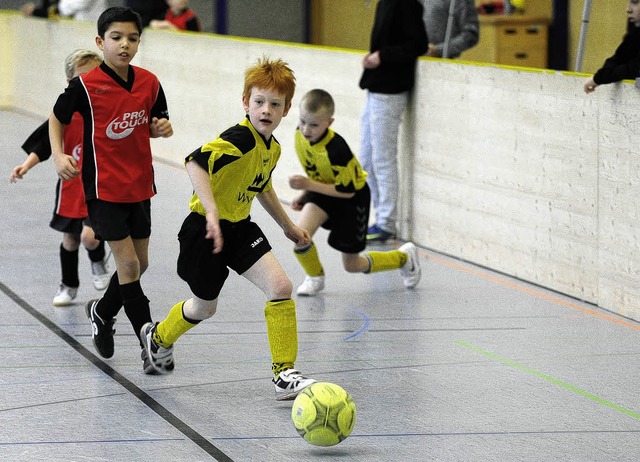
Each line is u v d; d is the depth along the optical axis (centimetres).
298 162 2519
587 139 1616
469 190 1923
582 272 1652
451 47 2141
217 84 2866
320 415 993
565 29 2344
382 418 1103
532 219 1759
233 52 2764
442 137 1992
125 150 1270
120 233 1255
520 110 1767
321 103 1562
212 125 2917
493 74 1828
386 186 2100
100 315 1282
